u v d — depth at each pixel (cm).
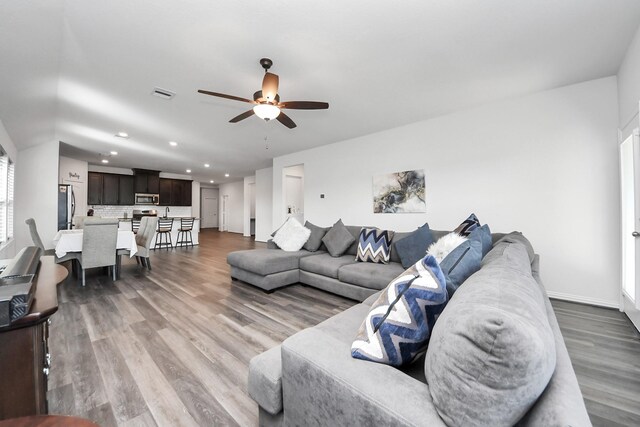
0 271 129
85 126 444
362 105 356
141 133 482
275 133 480
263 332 225
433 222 405
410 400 72
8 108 327
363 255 324
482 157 358
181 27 208
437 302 93
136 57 248
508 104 338
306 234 389
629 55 236
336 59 251
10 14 187
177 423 130
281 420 105
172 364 178
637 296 222
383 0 182
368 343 93
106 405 141
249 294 323
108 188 809
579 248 298
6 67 249
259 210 868
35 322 81
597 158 288
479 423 59
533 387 56
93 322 240
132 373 168
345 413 80
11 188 431
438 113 385
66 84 301
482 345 58
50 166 514
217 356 188
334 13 193
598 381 163
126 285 356
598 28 211
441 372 66
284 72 273
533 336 56
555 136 310
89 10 189
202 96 328
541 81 293
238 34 216
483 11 192
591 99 291
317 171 577
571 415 51
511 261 118
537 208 321
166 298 306
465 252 126
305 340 104
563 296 305
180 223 753
